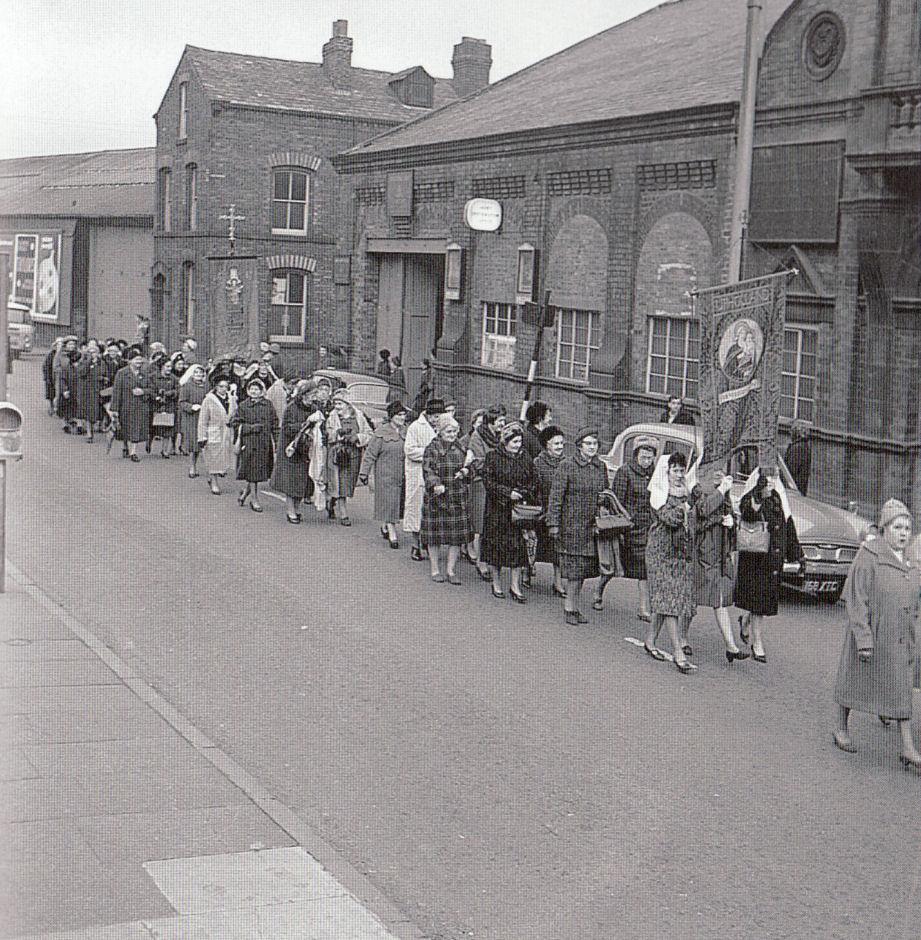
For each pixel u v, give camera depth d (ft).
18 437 33.76
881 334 53.11
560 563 38.99
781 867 21.76
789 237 56.85
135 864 19.90
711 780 25.86
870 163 51.67
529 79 97.50
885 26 51.75
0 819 21.27
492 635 36.94
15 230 172.55
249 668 32.04
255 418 56.24
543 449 45.78
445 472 43.65
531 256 78.74
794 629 39.45
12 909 18.03
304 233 120.78
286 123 118.62
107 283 156.66
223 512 56.03
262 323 119.75
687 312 66.13
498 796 24.45
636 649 36.24
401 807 23.66
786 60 56.95
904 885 21.17
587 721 29.32
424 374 87.20
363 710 29.22
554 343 78.23
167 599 38.91
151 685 30.17
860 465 53.88
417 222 93.81
